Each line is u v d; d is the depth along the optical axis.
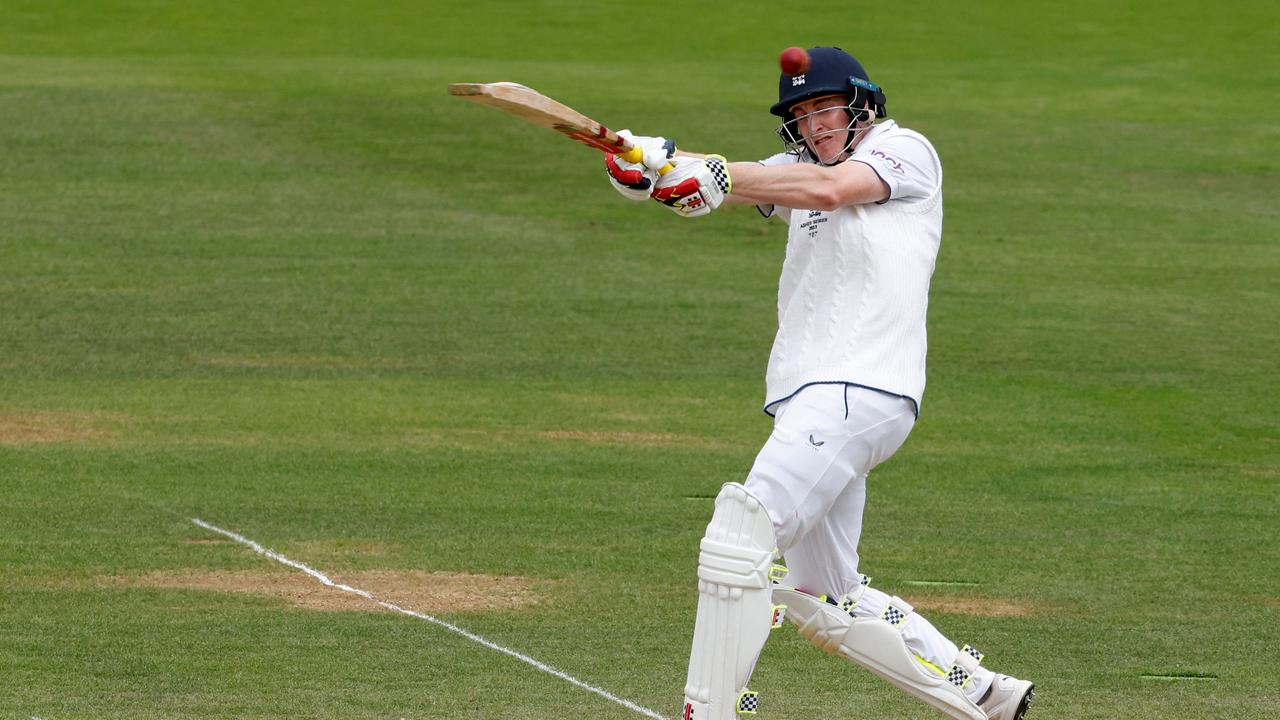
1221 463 35.62
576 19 119.75
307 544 28.39
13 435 36.03
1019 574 27.45
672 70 100.38
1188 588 26.77
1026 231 64.62
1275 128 86.38
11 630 23.41
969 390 42.31
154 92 86.25
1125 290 55.47
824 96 17.97
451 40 111.06
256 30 112.69
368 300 51.88
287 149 75.50
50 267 55.09
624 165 16.31
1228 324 50.81
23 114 79.06
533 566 27.39
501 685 21.45
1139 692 21.67
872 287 17.48
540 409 39.66
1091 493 32.97
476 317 49.94
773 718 20.45
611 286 54.66
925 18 121.06
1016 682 18.67
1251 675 22.42
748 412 39.81
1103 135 83.88
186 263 56.31
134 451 34.88
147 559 27.27
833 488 17.38
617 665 22.41
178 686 21.14
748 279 56.31
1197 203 70.06
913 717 20.58
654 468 34.44
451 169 73.06
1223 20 119.88
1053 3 126.56
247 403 39.62
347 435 36.75
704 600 17.30
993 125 85.69
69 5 117.44
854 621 18.61
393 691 21.12
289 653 22.64
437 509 30.92
